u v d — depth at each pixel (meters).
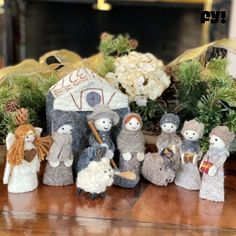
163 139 0.68
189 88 0.79
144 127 0.83
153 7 2.06
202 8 2.03
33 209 0.60
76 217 0.58
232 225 0.58
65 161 0.67
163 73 0.80
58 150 0.66
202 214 0.60
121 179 0.67
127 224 0.57
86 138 0.70
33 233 0.54
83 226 0.56
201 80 0.79
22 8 2.06
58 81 0.75
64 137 0.66
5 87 0.78
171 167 0.68
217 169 0.63
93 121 0.67
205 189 0.65
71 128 0.67
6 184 0.67
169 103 0.83
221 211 0.61
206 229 0.57
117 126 0.70
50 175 0.67
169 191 0.67
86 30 2.12
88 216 0.59
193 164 0.67
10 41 2.10
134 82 0.78
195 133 0.65
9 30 2.09
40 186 0.67
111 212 0.60
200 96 0.79
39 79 0.81
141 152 0.69
